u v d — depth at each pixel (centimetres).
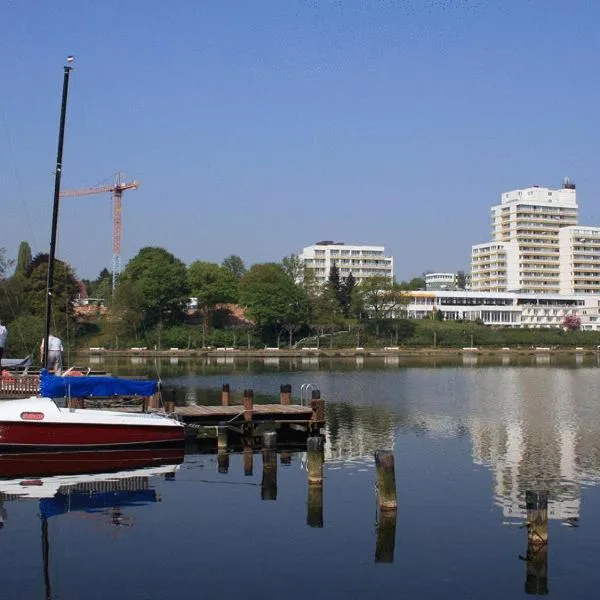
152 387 3275
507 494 2417
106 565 1722
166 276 14438
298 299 15150
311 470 2430
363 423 4219
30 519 2097
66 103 3700
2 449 2970
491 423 4234
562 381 7494
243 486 2519
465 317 19950
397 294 15975
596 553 1823
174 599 1531
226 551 1817
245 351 13375
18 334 6594
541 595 1562
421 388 6588
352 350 14038
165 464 2923
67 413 3048
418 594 1561
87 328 13350
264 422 3616
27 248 13525
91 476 2678
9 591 1570
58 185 3672
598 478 2681
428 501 2311
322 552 1814
